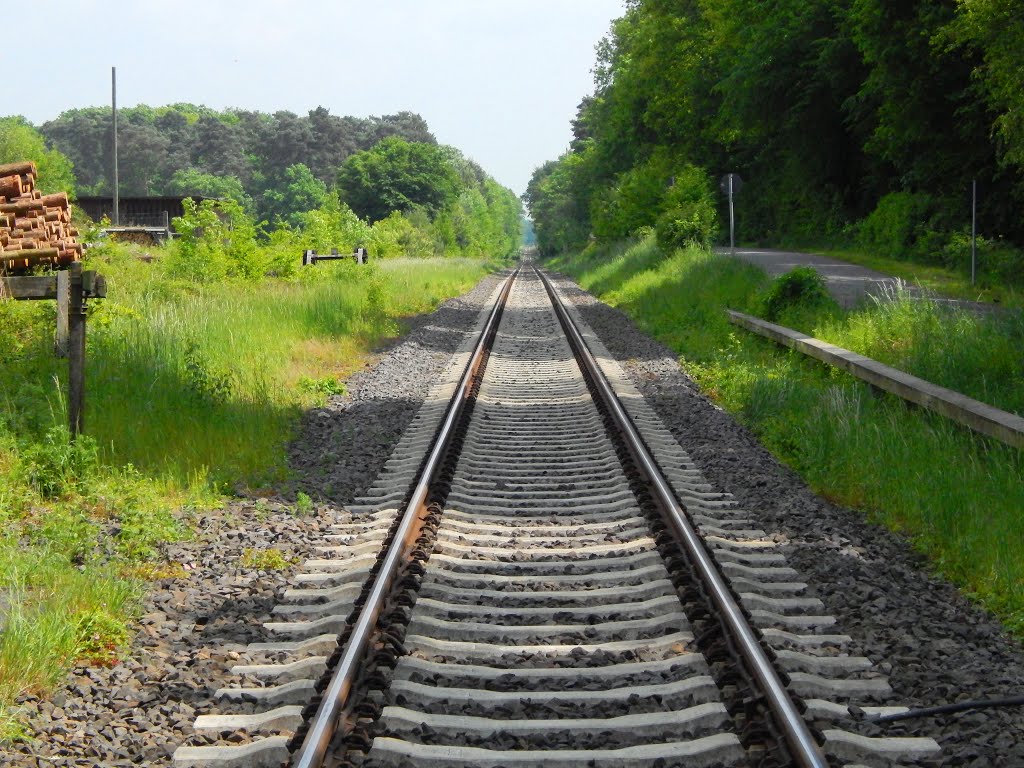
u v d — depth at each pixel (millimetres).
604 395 14953
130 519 8531
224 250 28109
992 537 8117
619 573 7516
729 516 9344
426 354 21109
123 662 6066
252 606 7082
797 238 53219
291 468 11188
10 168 13477
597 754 4863
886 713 5344
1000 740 5027
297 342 19516
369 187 121812
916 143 34719
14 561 7184
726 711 5227
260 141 164500
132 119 192375
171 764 4879
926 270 31812
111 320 15766
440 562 7801
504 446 12266
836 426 12070
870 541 8656
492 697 5477
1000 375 13906
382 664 5730
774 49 47719
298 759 4527
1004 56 21297
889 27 31281
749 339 21000
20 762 4785
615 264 51344
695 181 45562
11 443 9867
